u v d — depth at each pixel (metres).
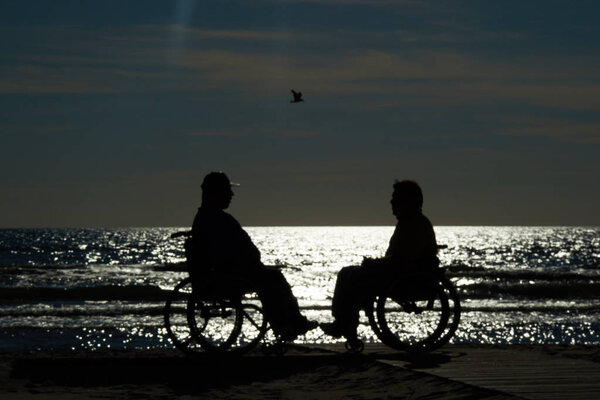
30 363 10.12
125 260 106.06
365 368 9.67
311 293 51.00
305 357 10.23
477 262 107.69
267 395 8.30
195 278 10.45
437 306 35.94
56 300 41.72
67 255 119.69
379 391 8.24
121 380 9.49
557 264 102.12
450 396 7.72
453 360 9.95
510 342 24.56
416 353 10.75
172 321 29.20
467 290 50.88
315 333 26.16
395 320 28.88
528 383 8.16
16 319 30.23
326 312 35.53
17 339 23.67
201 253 10.39
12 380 9.43
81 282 60.56
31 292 42.88
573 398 7.32
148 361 10.18
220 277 10.35
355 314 10.80
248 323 25.61
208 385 9.05
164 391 8.67
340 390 8.45
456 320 10.90
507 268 86.88
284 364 10.16
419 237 10.74
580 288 50.62
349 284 10.80
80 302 40.41
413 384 8.47
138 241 192.88
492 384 8.12
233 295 10.43
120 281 61.53
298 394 8.30
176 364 10.24
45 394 8.41
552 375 8.69
